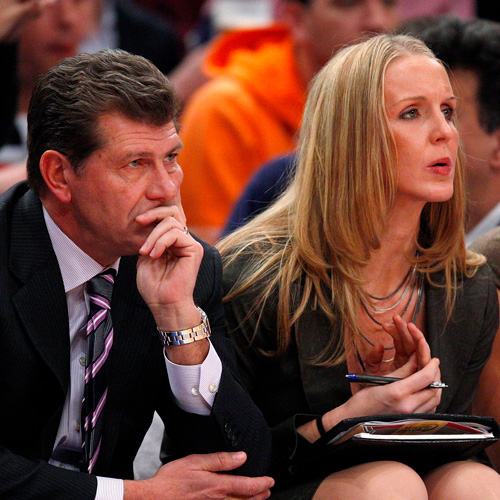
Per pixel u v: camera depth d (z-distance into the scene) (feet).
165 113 21.76
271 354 25.30
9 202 23.31
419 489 22.79
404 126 24.41
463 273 26.61
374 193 24.56
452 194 25.64
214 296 24.50
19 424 22.62
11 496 21.36
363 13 44.57
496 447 27.66
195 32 68.28
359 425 22.18
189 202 47.50
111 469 23.94
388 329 24.89
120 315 23.48
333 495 23.18
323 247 25.38
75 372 23.40
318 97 25.58
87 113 21.31
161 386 24.02
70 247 22.93
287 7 46.96
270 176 35.01
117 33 60.90
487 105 32.83
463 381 26.66
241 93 47.47
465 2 58.23
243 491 23.24
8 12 33.73
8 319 21.79
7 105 35.04
